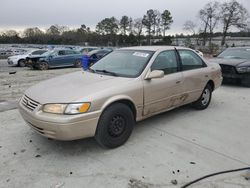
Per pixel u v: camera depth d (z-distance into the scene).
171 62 4.58
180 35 75.31
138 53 4.45
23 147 3.65
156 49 4.48
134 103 3.77
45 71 14.33
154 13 77.06
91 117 3.21
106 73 4.17
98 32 83.88
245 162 3.32
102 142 3.45
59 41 81.06
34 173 3.00
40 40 81.06
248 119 5.08
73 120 3.07
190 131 4.37
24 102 3.58
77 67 17.27
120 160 3.31
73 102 3.12
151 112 4.19
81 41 81.25
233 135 4.23
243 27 61.09
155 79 4.11
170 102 4.52
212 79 5.65
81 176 2.95
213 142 3.93
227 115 5.32
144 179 2.91
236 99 6.87
